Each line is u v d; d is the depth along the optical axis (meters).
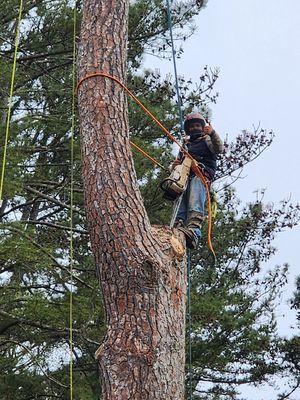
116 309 11.09
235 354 32.22
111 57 12.41
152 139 30.38
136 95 30.45
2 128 25.94
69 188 28.67
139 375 10.69
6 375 26.45
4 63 27.44
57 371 27.16
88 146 11.88
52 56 30.52
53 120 28.47
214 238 33.72
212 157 15.33
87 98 12.17
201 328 29.89
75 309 25.59
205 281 32.94
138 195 11.69
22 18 30.70
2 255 24.12
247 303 32.50
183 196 14.65
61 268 25.27
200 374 32.34
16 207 27.11
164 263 11.44
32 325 26.28
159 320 11.05
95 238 11.41
